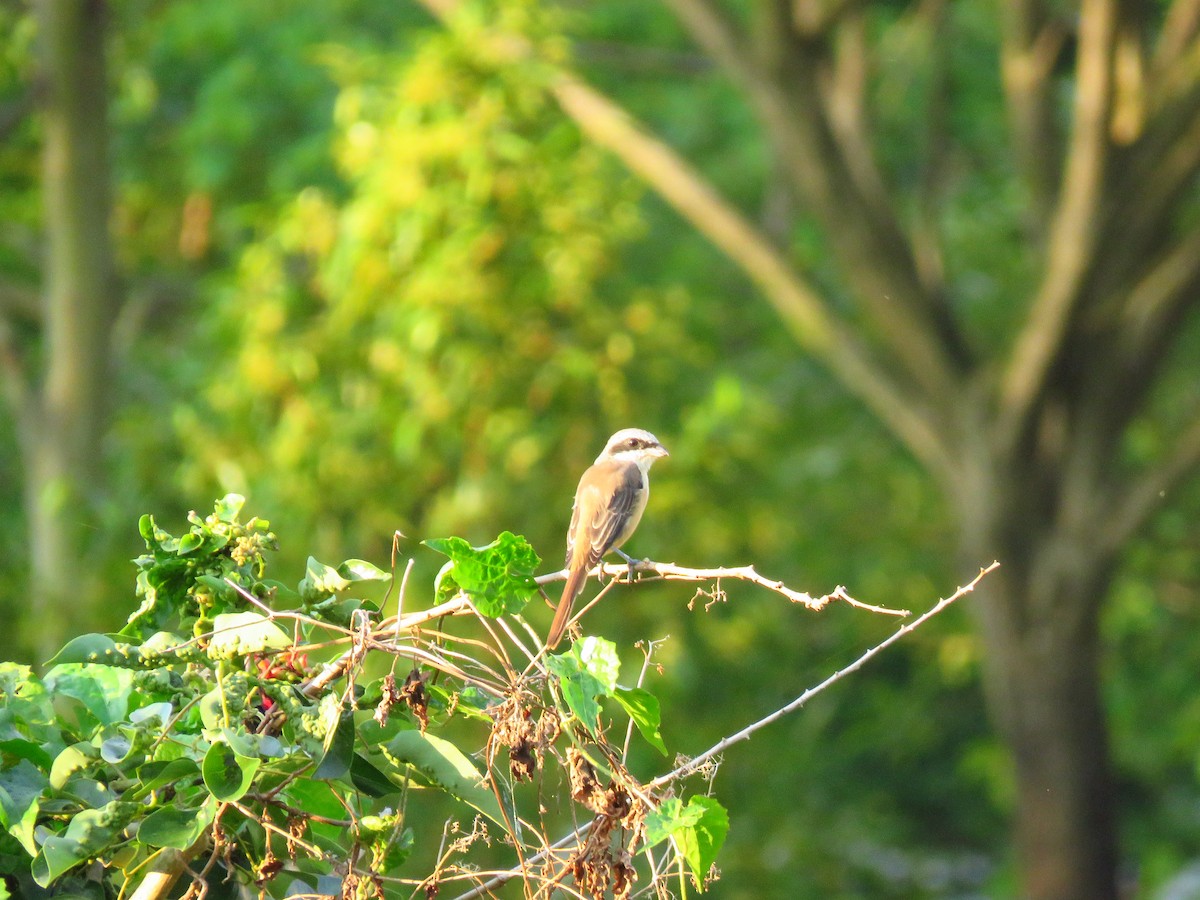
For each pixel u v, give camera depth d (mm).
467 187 13242
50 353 15859
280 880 4520
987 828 25562
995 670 15266
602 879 3926
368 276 13328
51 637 13844
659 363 14164
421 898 4445
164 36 20531
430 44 13648
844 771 25109
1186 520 20406
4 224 20828
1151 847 23141
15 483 19469
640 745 13375
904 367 15508
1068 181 14102
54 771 3896
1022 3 15820
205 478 13648
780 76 14523
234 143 20188
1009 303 21891
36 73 15766
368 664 7746
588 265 13375
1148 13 15648
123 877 4172
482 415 13070
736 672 17156
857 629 20469
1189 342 21922
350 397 13539
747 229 15492
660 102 23016
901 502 21188
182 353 18234
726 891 16516
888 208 15031
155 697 4078
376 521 13359
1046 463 15102
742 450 14578
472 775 4082
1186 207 18391
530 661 4043
